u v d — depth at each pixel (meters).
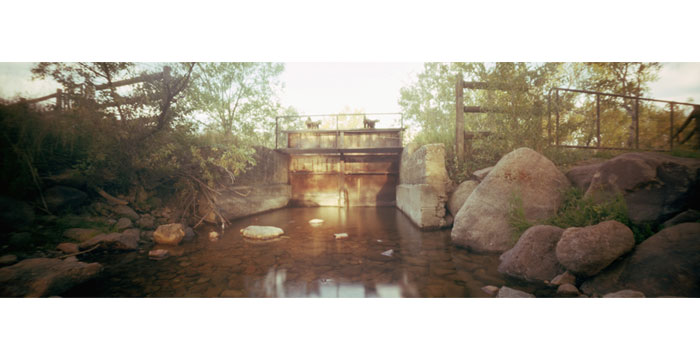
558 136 5.98
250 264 3.48
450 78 10.59
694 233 2.26
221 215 6.09
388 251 4.00
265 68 10.52
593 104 6.62
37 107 3.96
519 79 5.88
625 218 2.92
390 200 11.47
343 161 11.54
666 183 2.98
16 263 3.09
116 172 4.93
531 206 3.86
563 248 2.62
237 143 6.91
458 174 6.26
